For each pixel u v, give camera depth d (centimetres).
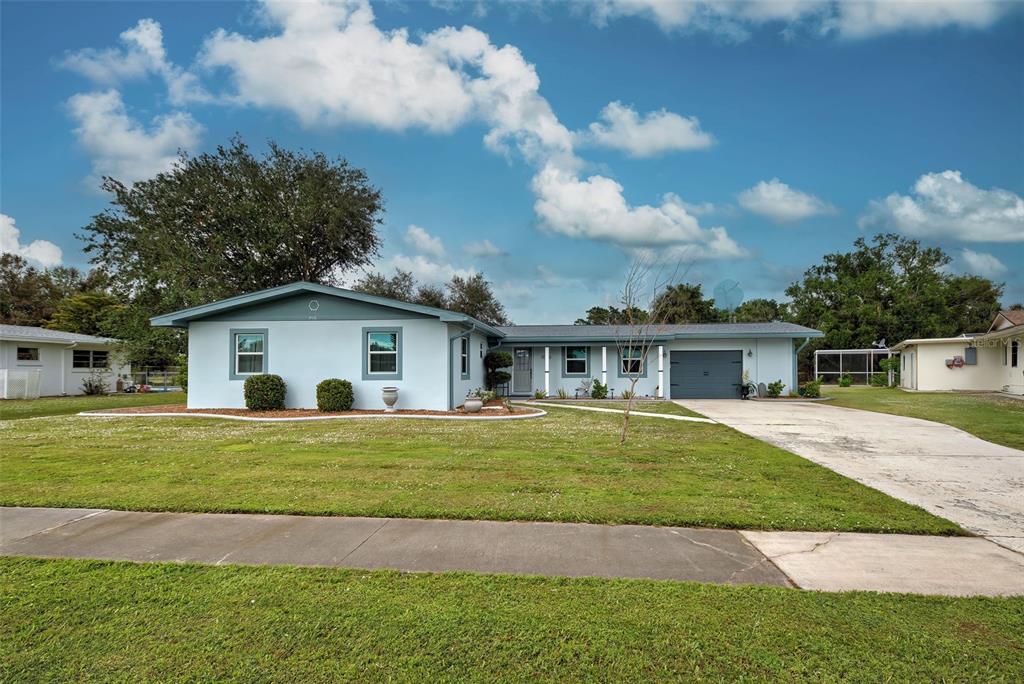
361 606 339
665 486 653
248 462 790
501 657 283
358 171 2950
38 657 282
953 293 4191
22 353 2358
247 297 1508
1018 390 2308
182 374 2316
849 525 509
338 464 777
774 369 2242
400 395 1527
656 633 306
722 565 414
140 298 2303
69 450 888
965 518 543
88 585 372
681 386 2269
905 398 2133
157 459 812
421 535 484
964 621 321
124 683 261
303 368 1546
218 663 278
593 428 1187
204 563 415
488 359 2033
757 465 782
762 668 272
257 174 2612
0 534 487
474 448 911
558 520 526
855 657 282
